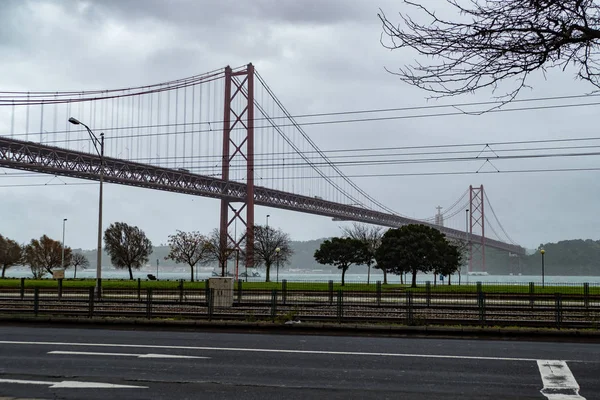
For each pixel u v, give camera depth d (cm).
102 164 3297
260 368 1145
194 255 7294
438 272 5394
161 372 1106
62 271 2784
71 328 1834
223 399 908
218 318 1994
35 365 1172
